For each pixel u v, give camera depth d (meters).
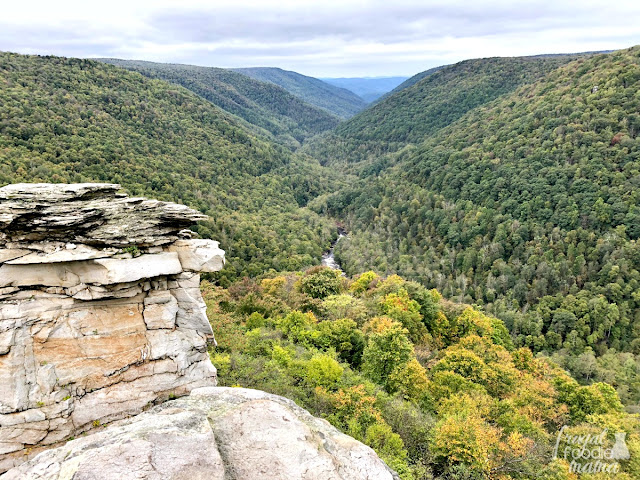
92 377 13.59
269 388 22.73
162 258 15.06
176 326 15.61
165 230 15.33
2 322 12.66
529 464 23.12
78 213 13.45
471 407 26.77
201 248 15.98
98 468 8.45
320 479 9.30
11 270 13.02
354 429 21.39
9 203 12.71
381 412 24.11
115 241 14.02
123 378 14.13
